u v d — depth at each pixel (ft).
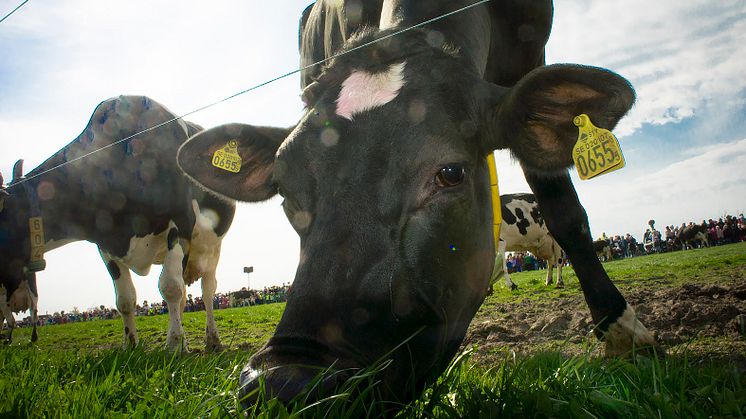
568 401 1.90
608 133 2.03
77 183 6.13
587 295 3.45
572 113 2.24
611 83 2.01
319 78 2.29
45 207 6.14
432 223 1.95
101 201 6.12
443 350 2.09
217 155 2.73
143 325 12.60
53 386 2.41
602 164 2.08
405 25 2.63
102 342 9.11
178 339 5.52
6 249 6.00
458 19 2.81
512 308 6.80
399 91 2.09
